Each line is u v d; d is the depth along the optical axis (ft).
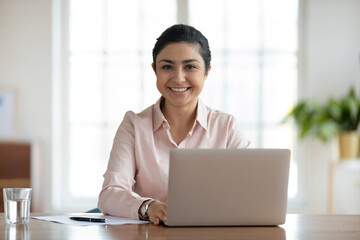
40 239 5.18
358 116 17.98
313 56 19.60
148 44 20.33
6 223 6.17
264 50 20.13
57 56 20.26
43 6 19.98
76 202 20.13
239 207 6.05
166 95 7.79
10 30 19.98
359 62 19.51
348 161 17.71
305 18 19.94
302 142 19.75
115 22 20.38
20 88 19.94
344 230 5.95
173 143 7.99
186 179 5.95
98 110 20.39
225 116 8.39
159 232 5.66
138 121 8.00
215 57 20.15
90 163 20.30
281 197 6.11
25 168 18.43
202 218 6.02
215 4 20.13
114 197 6.92
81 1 20.39
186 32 7.61
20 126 19.86
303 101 18.54
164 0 20.29
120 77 20.38
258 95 20.13
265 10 20.10
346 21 19.54
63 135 20.36
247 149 6.02
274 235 5.57
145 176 7.88
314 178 19.39
